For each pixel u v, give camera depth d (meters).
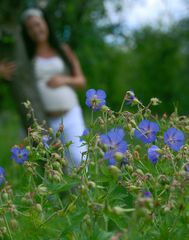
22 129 5.38
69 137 5.40
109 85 17.17
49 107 5.41
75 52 13.38
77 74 5.76
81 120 5.53
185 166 2.26
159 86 23.94
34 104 5.27
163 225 2.22
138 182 2.31
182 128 2.73
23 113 5.27
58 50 5.74
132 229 1.88
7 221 2.50
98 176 2.33
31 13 5.62
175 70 24.30
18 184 3.41
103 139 2.33
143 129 2.59
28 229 2.37
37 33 5.59
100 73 14.81
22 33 5.64
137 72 24.58
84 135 2.57
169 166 2.42
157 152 2.43
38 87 5.47
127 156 2.37
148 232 2.23
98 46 13.94
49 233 2.38
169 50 24.34
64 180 2.44
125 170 2.37
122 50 23.33
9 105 14.34
